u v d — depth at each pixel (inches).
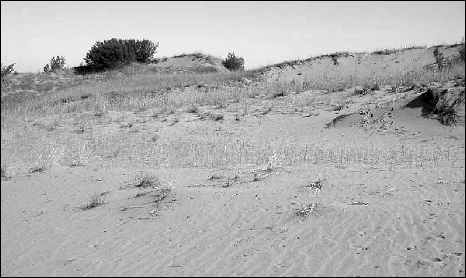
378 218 269.4
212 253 245.9
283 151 533.0
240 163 485.1
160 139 676.1
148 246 264.4
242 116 785.6
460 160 428.8
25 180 482.3
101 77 1387.8
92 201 363.6
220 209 318.0
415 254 222.4
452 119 579.5
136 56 1601.9
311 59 1224.8
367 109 674.8
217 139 652.1
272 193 343.3
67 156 604.1
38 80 1379.2
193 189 373.1
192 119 792.9
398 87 820.6
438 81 809.5
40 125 836.0
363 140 576.4
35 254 266.5
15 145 699.4
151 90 1055.6
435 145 517.7
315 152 518.0
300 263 224.4
